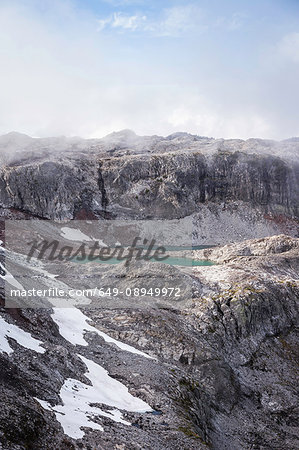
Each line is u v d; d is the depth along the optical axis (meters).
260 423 52.78
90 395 34.62
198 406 44.56
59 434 25.12
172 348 54.47
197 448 32.72
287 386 63.50
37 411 25.77
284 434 52.28
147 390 40.66
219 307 72.81
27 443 22.81
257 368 65.88
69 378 35.41
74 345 44.84
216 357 56.78
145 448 28.42
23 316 42.41
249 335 71.69
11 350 32.59
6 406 24.19
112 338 52.50
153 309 64.81
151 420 34.72
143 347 53.34
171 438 32.41
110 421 30.69
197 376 52.09
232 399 53.84
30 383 29.25
